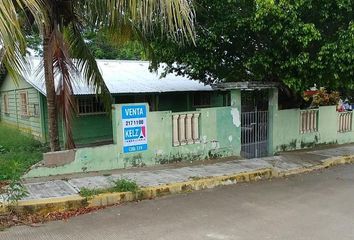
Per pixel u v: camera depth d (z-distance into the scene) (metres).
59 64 8.48
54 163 8.07
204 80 12.40
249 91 12.38
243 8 9.94
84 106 14.22
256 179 9.07
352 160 12.16
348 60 8.80
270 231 5.46
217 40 10.21
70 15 8.48
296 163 10.81
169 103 16.56
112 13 6.87
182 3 5.41
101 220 5.92
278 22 8.92
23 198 6.49
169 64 11.87
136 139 9.09
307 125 13.50
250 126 11.41
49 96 8.61
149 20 6.48
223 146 10.73
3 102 20.44
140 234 5.31
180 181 7.97
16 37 4.80
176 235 5.28
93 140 14.47
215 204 6.86
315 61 9.19
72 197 6.59
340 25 9.62
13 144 12.37
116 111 8.77
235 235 5.29
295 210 6.52
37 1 5.58
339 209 6.59
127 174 8.42
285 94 12.77
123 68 17.66
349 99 14.90
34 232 5.39
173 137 9.71
